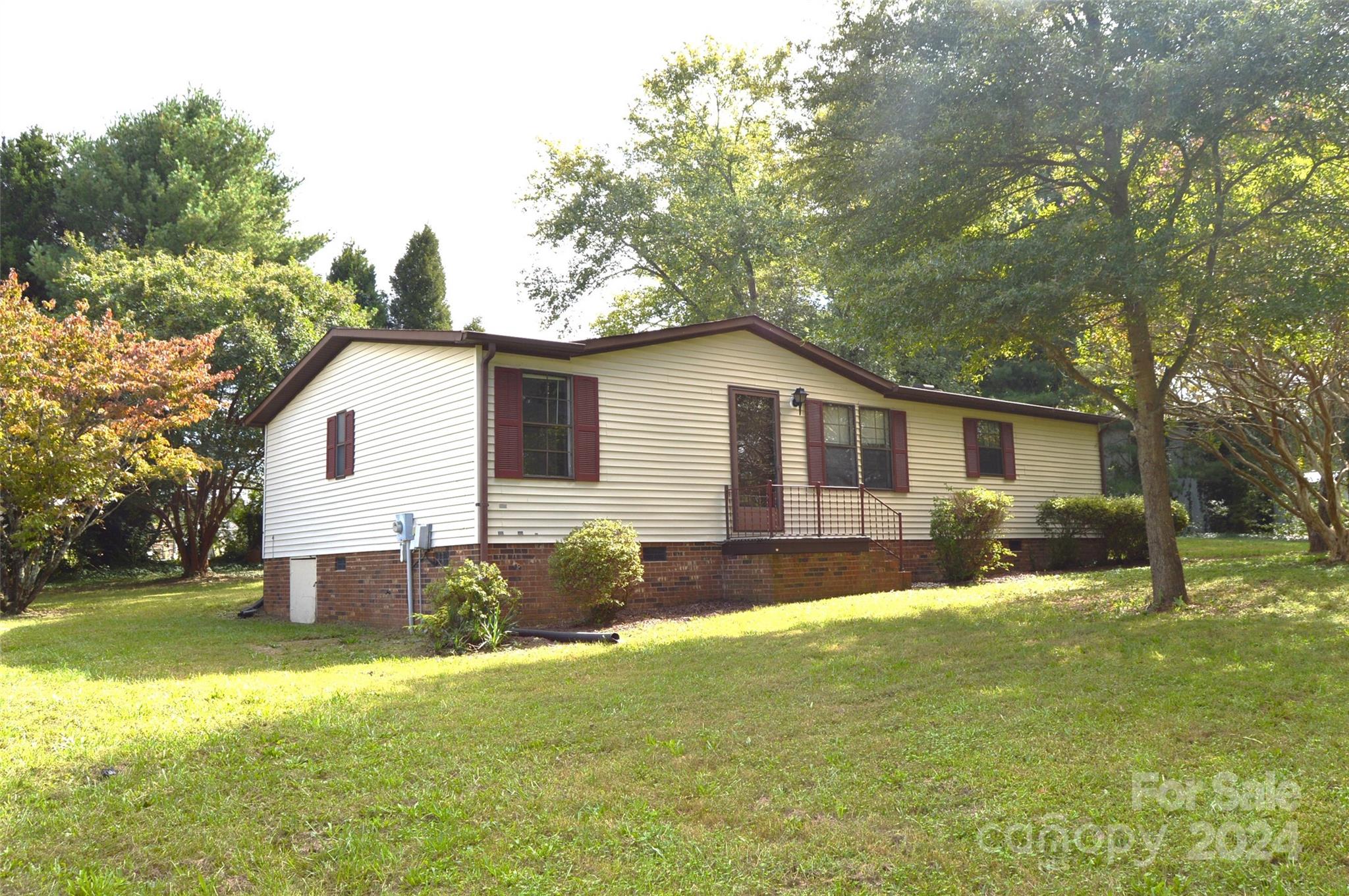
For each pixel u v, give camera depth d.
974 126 10.34
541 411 13.64
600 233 31.67
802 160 13.00
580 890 3.99
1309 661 7.44
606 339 14.00
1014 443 20.73
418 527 14.02
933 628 10.14
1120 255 9.50
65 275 26.81
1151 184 11.38
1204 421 15.77
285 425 18.94
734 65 32.50
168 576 31.88
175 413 20.91
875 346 14.88
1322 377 13.27
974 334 10.89
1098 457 22.80
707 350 15.50
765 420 16.20
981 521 16.70
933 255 10.77
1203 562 16.17
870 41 11.34
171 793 5.31
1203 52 8.99
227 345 25.67
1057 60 9.84
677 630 11.46
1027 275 10.13
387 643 12.26
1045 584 14.31
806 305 30.72
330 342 16.41
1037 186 11.71
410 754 5.96
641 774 5.44
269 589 18.98
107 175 31.77
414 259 40.81
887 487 17.94
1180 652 8.11
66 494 18.25
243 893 4.14
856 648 9.15
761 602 14.43
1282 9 8.88
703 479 15.18
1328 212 9.51
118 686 8.59
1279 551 18.28
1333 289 8.84
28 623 16.50
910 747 5.70
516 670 9.06
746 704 7.01
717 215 28.84
